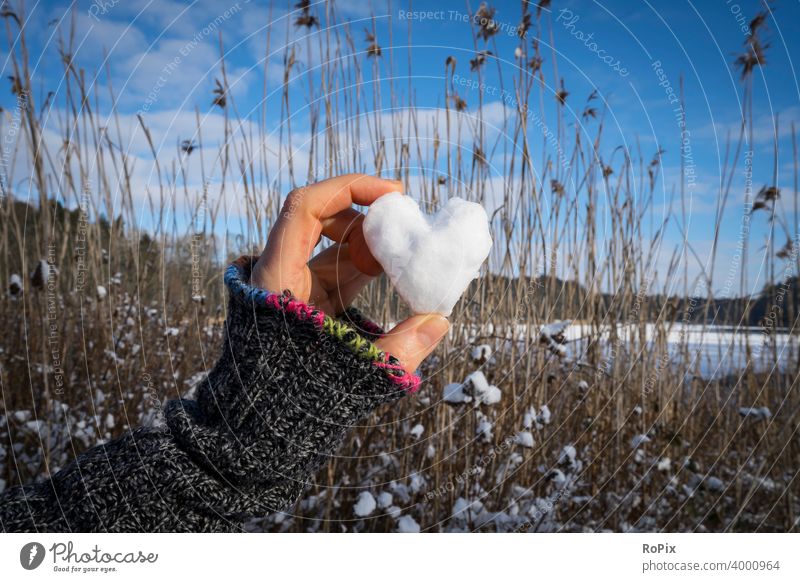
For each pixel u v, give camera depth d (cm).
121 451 58
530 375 202
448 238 62
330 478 163
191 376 212
